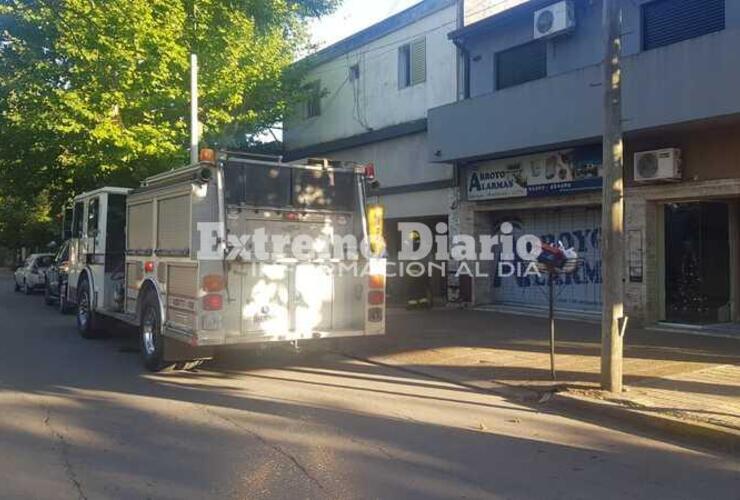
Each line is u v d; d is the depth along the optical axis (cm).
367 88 2083
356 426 698
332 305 1001
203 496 497
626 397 781
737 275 1368
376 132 2017
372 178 1038
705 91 1142
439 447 630
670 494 518
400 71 1964
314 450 613
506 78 1641
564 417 752
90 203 1330
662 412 715
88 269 1304
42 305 2105
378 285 1017
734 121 1167
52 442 628
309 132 2338
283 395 838
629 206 1362
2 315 1761
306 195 988
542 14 1472
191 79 1578
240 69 1941
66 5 1656
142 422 701
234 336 911
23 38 1789
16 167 2048
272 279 950
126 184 1925
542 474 559
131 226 1117
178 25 1742
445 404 802
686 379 876
